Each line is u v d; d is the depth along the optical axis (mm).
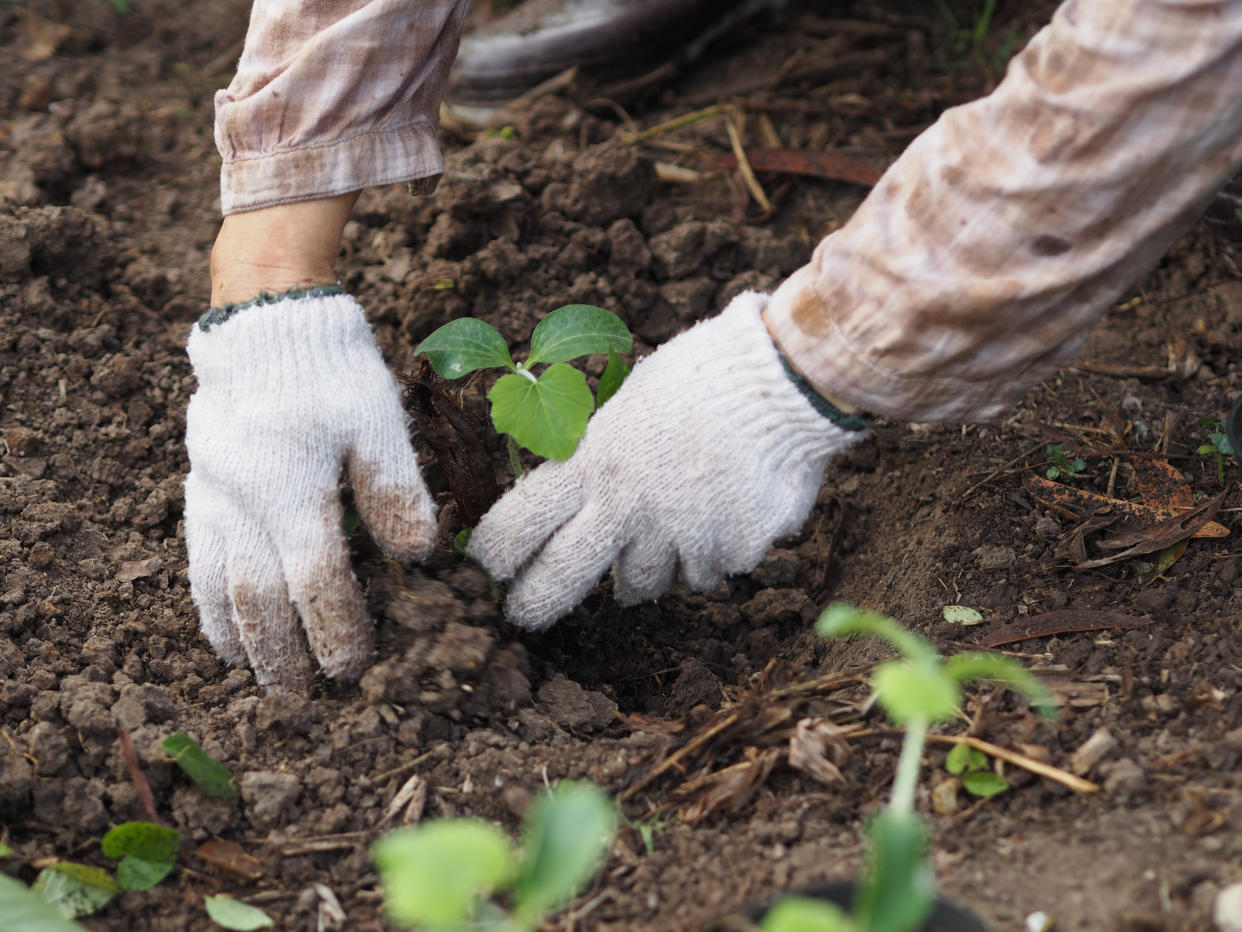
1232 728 1464
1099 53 1387
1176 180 1401
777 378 1490
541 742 1532
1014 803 1450
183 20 2324
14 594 1574
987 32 2287
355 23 1496
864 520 1714
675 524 1529
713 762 1501
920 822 1445
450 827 1295
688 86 2209
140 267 1825
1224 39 1367
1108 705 1492
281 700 1504
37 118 1961
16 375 1727
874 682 1511
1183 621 1539
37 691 1520
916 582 1622
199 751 1469
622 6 2082
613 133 2021
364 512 1532
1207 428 1671
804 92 2146
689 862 1445
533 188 1858
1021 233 1417
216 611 1539
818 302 1470
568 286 1806
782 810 1469
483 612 1560
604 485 1535
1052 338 1449
